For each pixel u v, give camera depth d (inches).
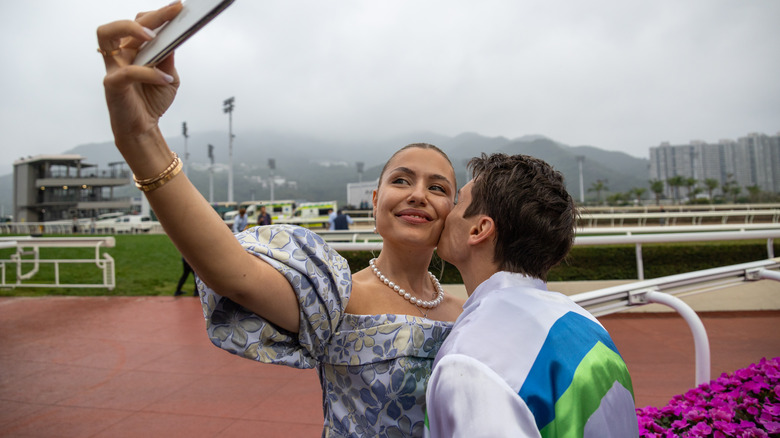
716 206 1026.7
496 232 36.9
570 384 27.5
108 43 26.4
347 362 40.6
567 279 237.6
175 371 158.7
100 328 221.8
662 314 220.4
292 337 38.9
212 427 115.5
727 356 160.4
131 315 250.7
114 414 124.1
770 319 208.1
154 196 28.8
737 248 240.4
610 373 30.0
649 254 239.8
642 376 143.7
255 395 136.2
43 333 213.2
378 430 40.4
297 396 135.0
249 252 35.9
